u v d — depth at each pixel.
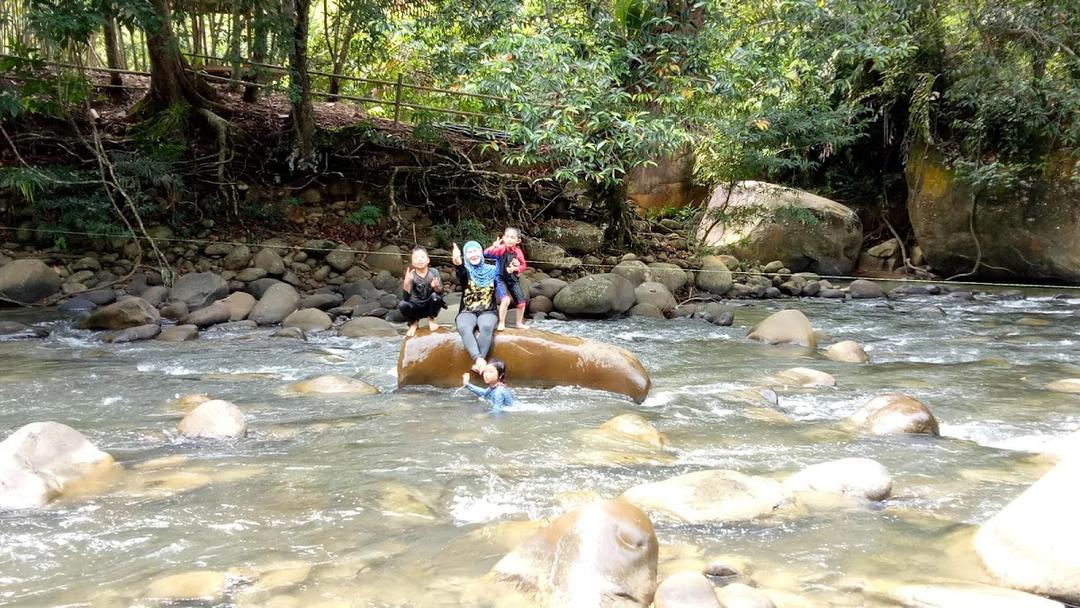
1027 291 15.18
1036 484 3.37
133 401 6.05
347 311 10.52
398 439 5.07
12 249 11.20
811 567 3.23
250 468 4.46
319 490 4.11
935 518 3.78
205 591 2.98
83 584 3.07
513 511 3.84
